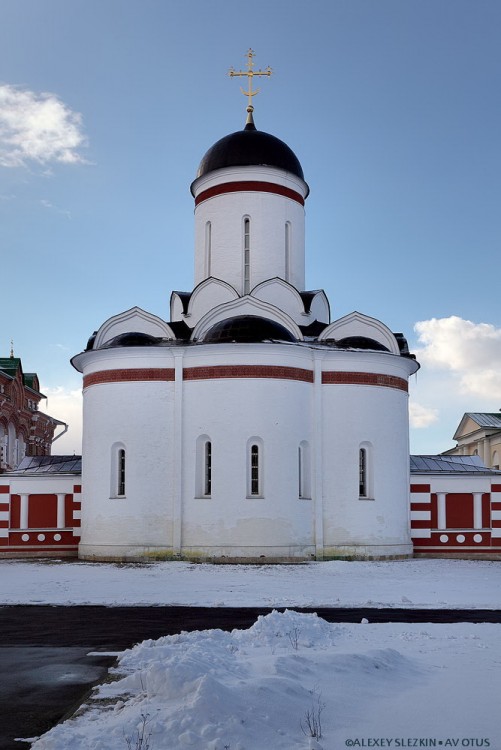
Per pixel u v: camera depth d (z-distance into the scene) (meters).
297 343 31.83
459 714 8.99
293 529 30.89
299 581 24.12
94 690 9.99
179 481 31.16
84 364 34.12
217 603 19.22
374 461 32.84
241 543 30.42
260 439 31.06
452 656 12.29
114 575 25.81
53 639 14.60
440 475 36.03
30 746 8.14
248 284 36.38
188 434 31.45
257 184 36.59
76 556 35.56
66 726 8.40
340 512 32.03
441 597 20.53
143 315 34.00
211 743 7.63
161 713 8.55
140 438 31.80
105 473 32.16
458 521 35.81
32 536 36.12
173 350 31.77
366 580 24.58
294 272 37.38
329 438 32.41
